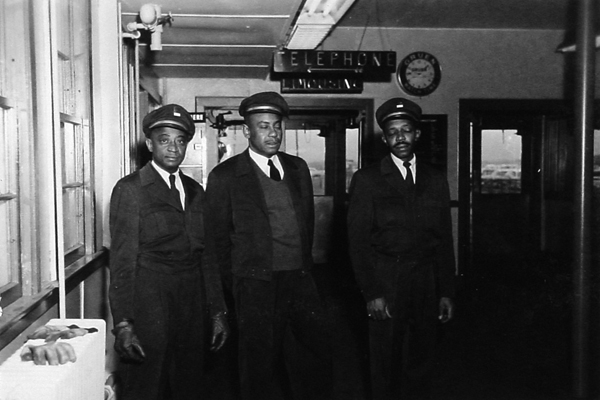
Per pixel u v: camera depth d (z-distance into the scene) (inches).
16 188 95.9
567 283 290.8
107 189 152.7
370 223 121.3
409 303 120.4
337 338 204.4
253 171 122.0
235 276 120.1
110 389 119.5
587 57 125.7
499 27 312.8
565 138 339.9
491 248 354.0
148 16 161.6
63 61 128.6
